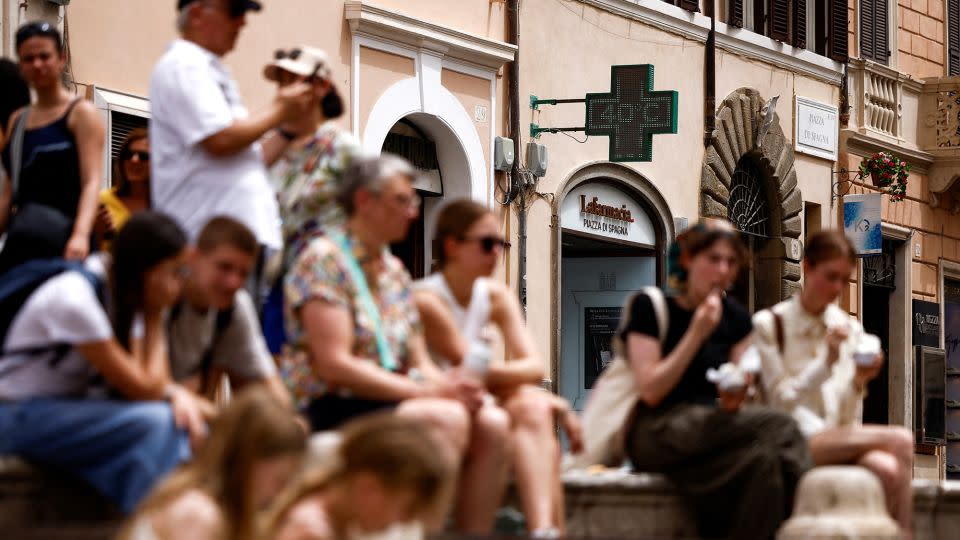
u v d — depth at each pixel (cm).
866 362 990
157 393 730
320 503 529
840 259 983
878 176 3058
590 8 2452
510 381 852
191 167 881
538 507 797
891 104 3225
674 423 904
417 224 2209
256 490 541
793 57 2950
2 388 730
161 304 731
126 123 1698
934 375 3225
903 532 924
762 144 2836
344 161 890
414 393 778
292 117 891
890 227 3167
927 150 3322
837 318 1002
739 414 888
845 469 873
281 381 810
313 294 790
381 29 2041
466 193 2205
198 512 532
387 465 516
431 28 2112
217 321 788
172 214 886
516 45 2280
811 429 978
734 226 2808
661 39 2606
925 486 1007
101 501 726
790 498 884
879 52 3225
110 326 727
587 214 2445
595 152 2458
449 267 877
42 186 892
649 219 2588
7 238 874
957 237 3406
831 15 3073
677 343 922
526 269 2303
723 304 946
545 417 818
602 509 902
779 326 992
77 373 737
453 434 750
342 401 795
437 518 588
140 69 1722
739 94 2784
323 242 806
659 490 903
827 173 3066
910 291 3231
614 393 939
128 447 715
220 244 769
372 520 523
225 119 877
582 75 2438
